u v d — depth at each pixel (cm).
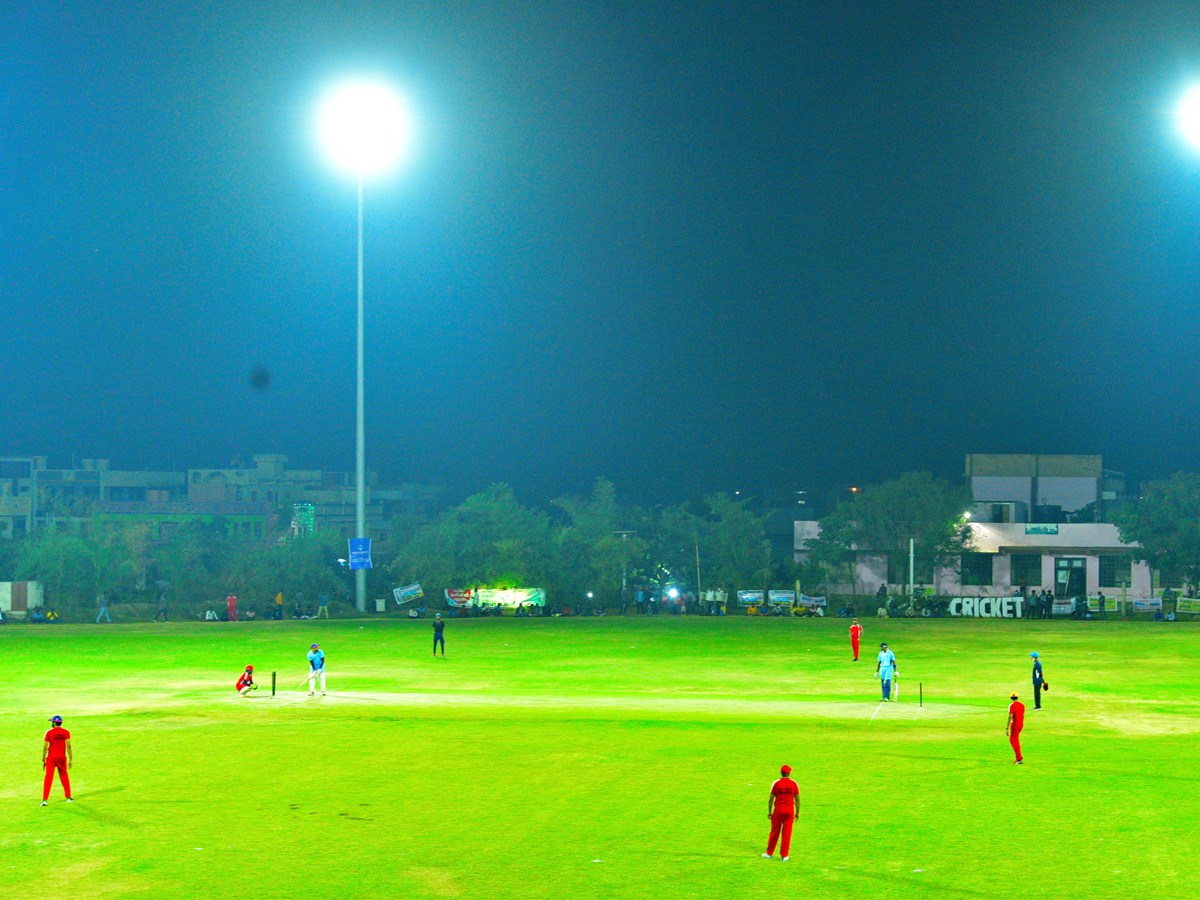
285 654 5278
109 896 1590
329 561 9050
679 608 8544
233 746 2731
